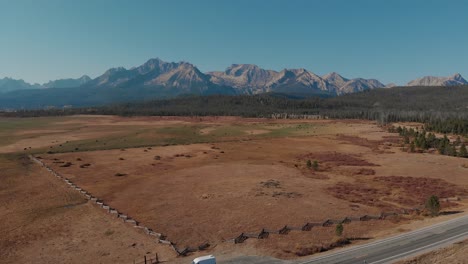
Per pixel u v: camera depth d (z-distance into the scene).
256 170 92.31
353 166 100.62
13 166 97.75
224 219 53.78
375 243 42.34
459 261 35.31
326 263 36.66
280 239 45.31
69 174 88.75
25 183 79.69
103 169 95.06
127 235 49.16
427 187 75.94
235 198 64.44
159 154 119.88
